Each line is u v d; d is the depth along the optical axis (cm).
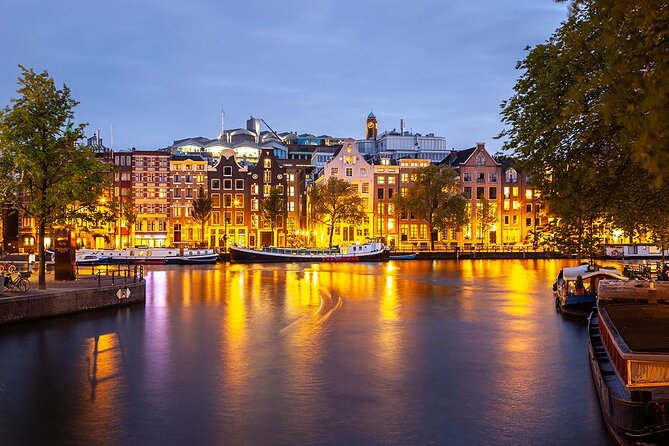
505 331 2931
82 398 1839
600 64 1772
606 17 1098
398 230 10875
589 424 1617
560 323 3166
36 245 9381
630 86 955
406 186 10962
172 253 8538
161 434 1548
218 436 1536
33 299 3055
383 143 14350
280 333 2859
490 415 1694
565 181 1792
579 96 1260
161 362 2281
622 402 1332
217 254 8800
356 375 2100
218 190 10344
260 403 1791
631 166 1883
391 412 1717
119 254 8375
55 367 2203
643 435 1302
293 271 7056
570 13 1230
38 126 3425
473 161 11044
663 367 1359
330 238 9569
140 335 2791
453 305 3894
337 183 9612
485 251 9925
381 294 4538
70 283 3809
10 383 1997
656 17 942
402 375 2102
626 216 2225
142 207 10069
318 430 1576
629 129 960
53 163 3481
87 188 3591
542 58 2198
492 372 2145
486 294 4547
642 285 2088
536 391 1916
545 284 5375
